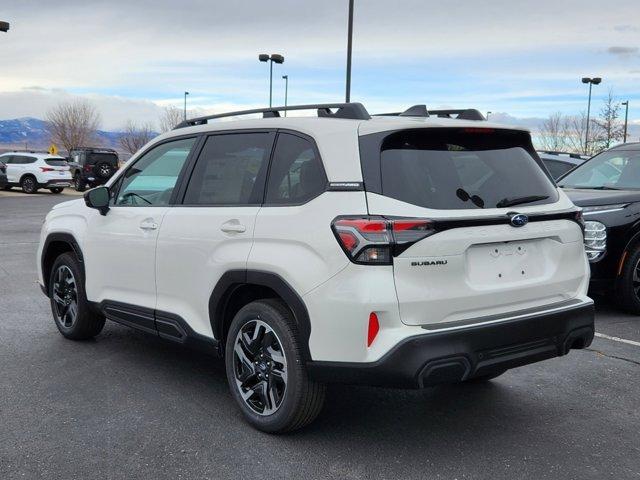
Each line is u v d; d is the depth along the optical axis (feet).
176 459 11.51
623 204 21.68
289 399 11.89
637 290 21.94
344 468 11.25
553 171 36.35
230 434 12.58
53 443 12.09
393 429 12.91
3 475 10.85
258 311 12.42
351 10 66.13
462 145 12.28
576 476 11.03
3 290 25.98
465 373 11.02
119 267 15.93
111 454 11.68
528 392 15.11
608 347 18.71
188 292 13.97
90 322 18.19
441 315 11.00
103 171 111.34
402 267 10.66
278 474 11.02
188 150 15.01
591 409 14.10
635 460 11.67
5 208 71.77
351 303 10.71
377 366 10.63
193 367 16.62
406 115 13.99
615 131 116.16
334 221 11.05
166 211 14.71
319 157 11.91
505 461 11.57
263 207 12.59
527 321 11.66
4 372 16.06
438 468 11.28
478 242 11.30
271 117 13.39
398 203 10.93
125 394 14.64
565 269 12.78
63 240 18.13
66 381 15.46
